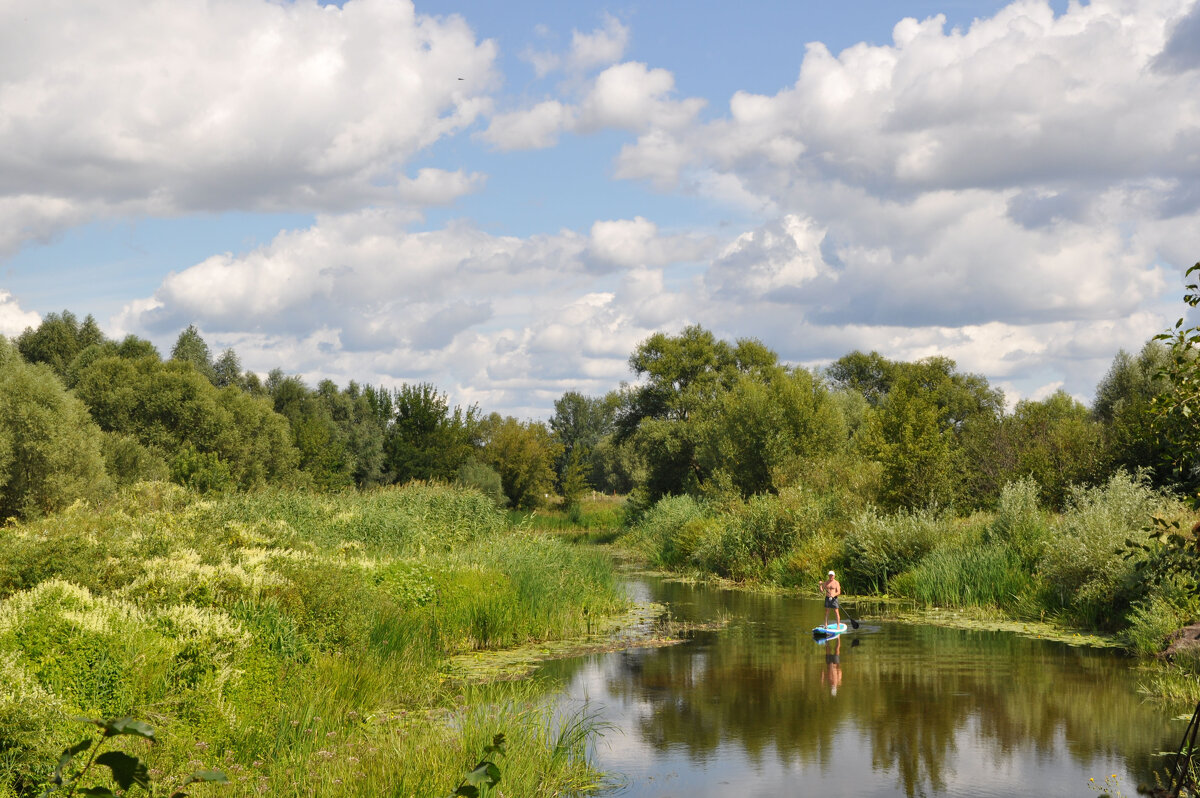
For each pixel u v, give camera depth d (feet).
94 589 34.04
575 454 223.71
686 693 41.11
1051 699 39.09
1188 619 47.34
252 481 153.99
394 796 23.35
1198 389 18.24
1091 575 58.29
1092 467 86.12
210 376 215.72
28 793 18.25
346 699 33.78
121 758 7.65
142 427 147.23
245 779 23.86
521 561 63.36
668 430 165.27
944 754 31.73
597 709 38.14
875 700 39.58
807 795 27.81
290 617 35.94
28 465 103.19
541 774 27.50
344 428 222.69
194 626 29.73
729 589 84.84
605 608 67.92
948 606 68.39
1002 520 73.72
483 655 49.60
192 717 26.21
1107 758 30.83
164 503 69.56
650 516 137.08
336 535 70.23
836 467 106.63
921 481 86.38
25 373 107.76
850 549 81.61
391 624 44.34
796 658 49.34
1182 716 35.19
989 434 104.17
